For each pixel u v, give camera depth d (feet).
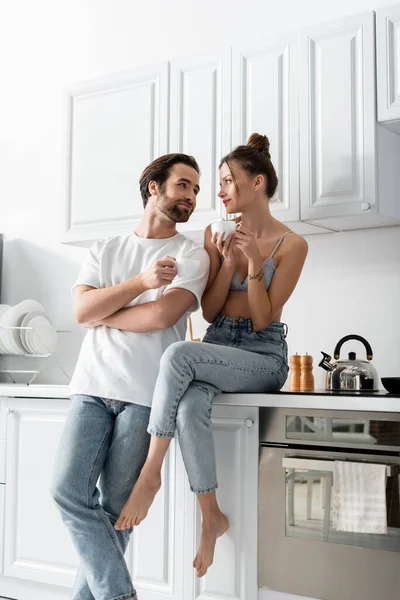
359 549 7.34
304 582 7.64
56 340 11.72
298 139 9.37
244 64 9.87
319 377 10.12
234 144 9.84
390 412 7.23
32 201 13.29
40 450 9.83
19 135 13.53
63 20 13.23
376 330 9.78
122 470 8.01
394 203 9.15
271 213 9.50
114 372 8.06
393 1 9.89
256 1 11.12
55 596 9.76
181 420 7.70
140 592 8.66
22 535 9.89
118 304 8.08
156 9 12.19
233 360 7.97
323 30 9.26
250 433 8.08
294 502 7.78
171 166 8.64
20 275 13.28
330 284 10.17
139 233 8.80
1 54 13.85
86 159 11.11
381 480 7.26
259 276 8.20
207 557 7.77
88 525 7.82
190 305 8.27
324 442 7.63
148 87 10.63
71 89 11.34
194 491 7.73
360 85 8.98
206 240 9.00
